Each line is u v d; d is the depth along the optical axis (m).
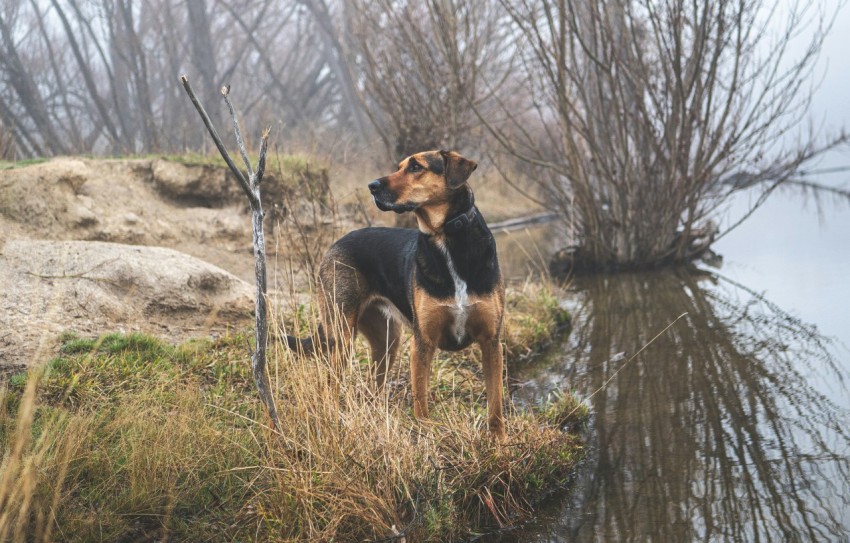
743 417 4.48
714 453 4.00
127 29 19.94
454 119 9.84
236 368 4.63
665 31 9.03
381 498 3.18
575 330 7.09
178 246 7.91
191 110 21.16
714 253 10.73
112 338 4.82
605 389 5.27
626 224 9.94
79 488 3.21
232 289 6.04
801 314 6.84
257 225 3.34
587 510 3.53
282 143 11.17
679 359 5.81
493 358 4.02
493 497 3.60
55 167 7.25
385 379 4.77
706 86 9.02
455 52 9.30
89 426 3.49
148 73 23.72
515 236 13.95
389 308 4.57
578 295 8.73
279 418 3.51
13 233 6.53
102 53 18.91
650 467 3.92
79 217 7.16
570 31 8.59
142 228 7.72
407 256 4.33
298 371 3.59
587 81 9.73
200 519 3.19
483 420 4.24
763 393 4.86
